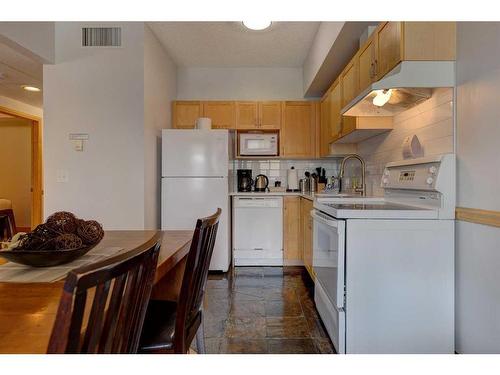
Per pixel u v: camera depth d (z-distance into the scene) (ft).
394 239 5.67
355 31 8.16
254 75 13.87
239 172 13.66
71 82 10.01
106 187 10.00
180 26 10.25
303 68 13.58
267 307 8.36
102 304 2.04
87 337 1.98
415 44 5.76
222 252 11.43
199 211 11.28
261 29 10.09
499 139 4.79
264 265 12.35
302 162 14.08
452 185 5.76
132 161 9.96
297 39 11.21
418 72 5.81
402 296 5.66
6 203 17.58
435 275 5.69
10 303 2.82
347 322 5.65
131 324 2.49
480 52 5.16
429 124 6.74
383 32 6.52
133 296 2.44
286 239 12.28
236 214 12.27
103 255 4.44
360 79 7.95
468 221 5.40
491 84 4.94
